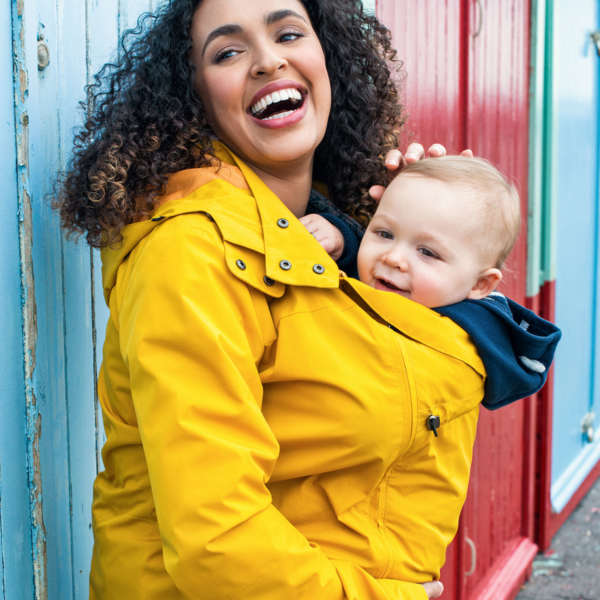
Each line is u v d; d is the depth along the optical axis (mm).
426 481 1247
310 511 1193
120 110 1277
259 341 1141
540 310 3773
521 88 3439
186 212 1145
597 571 3668
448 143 2801
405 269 1314
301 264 1169
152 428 1038
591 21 4273
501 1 3168
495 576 3344
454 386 1230
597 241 4586
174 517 1004
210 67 1309
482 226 1339
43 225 1368
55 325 1415
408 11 2461
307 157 1415
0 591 1281
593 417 4672
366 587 1139
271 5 1289
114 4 1544
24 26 1270
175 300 1063
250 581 1011
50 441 1409
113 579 1210
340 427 1140
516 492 3629
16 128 1280
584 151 4270
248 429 1059
